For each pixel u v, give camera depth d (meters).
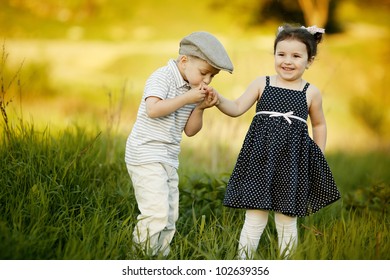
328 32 16.75
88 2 16.48
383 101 14.67
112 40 15.99
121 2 16.72
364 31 16.77
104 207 5.49
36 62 14.28
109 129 6.69
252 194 5.07
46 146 5.87
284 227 5.24
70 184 5.46
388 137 13.20
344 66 15.30
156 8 16.81
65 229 4.85
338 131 13.16
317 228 5.77
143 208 5.07
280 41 5.21
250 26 16.70
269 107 5.21
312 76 14.95
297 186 5.13
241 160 5.20
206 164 8.79
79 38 15.83
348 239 5.23
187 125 5.24
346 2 17.27
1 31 15.34
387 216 6.17
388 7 17.41
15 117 7.61
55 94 13.53
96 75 14.48
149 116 4.92
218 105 5.14
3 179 5.26
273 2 16.80
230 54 14.11
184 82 5.07
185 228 5.71
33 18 15.93
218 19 16.81
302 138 5.17
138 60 15.20
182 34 16.44
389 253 5.20
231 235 5.41
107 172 6.14
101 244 4.77
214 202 5.96
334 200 5.25
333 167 9.28
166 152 5.11
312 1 16.70
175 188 5.28
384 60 15.78
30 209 4.95
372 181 8.28
